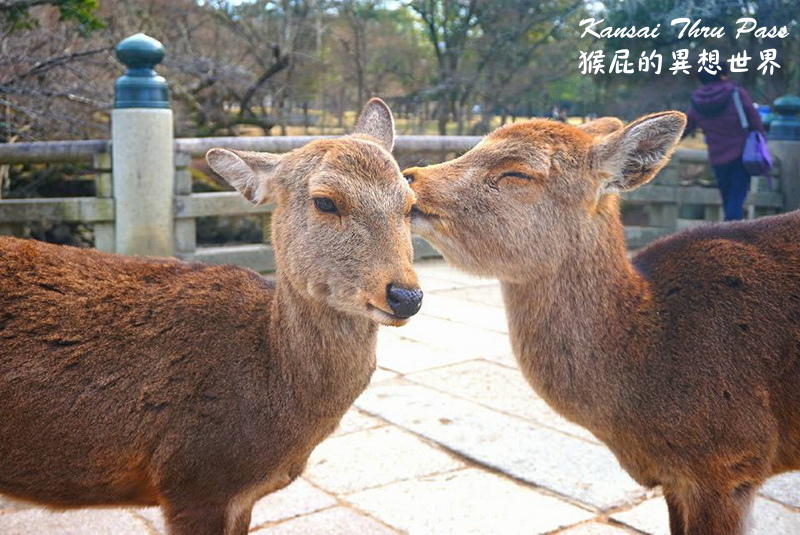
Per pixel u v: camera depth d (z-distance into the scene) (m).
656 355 0.97
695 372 0.95
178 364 0.88
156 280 0.94
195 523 0.89
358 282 0.85
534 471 1.31
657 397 0.96
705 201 3.54
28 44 3.12
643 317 0.99
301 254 0.88
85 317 0.89
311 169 0.90
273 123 4.55
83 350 0.87
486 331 2.10
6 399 0.85
